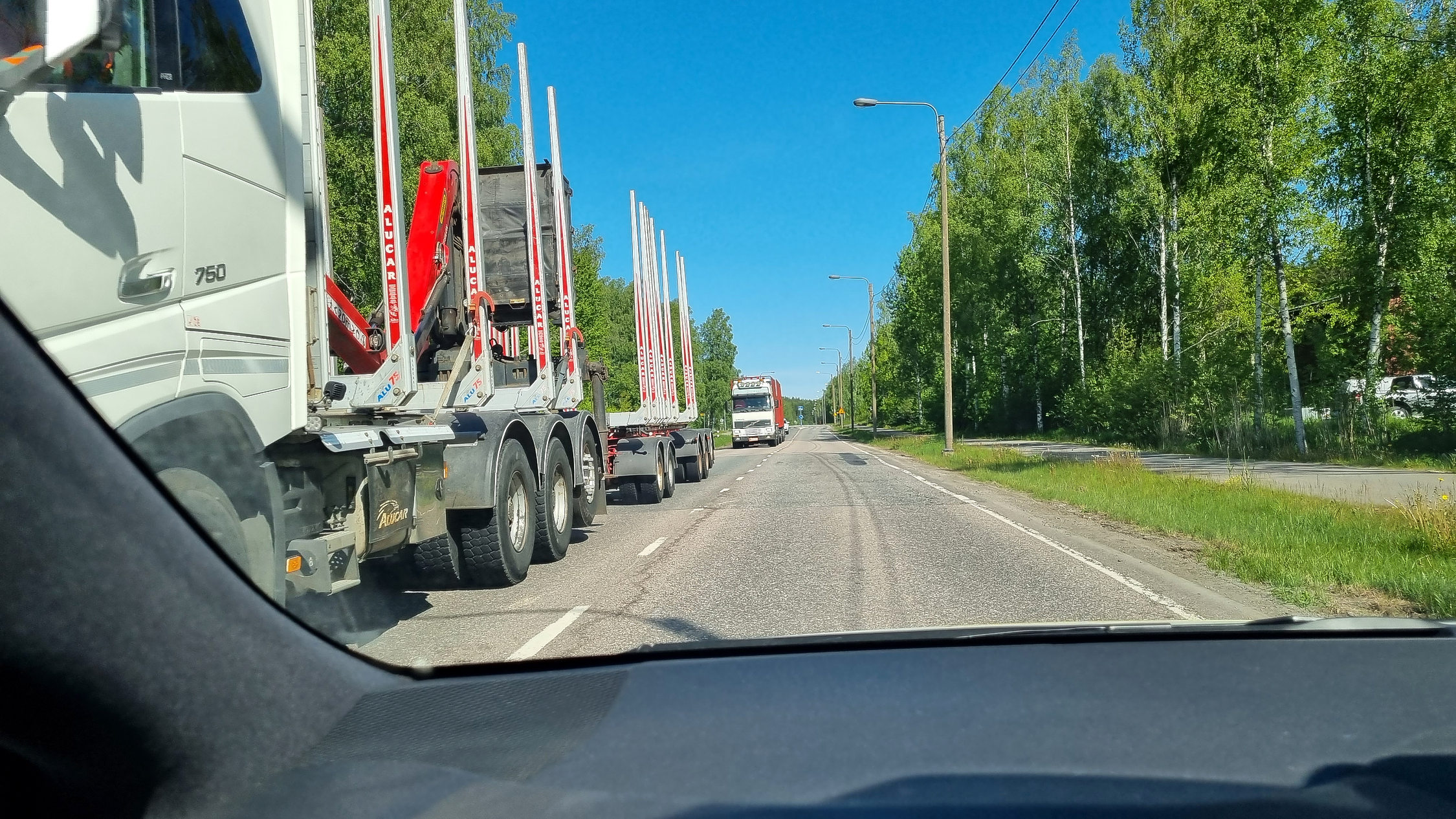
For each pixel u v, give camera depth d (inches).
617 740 89.7
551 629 251.6
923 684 105.1
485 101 1148.5
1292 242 1079.0
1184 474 770.8
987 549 407.5
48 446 93.5
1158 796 75.8
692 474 910.4
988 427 2401.6
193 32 166.2
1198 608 270.7
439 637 242.7
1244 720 92.9
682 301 1040.8
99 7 108.2
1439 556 338.6
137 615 94.6
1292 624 133.0
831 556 387.5
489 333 370.3
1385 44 1034.1
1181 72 1359.5
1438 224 956.0
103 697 92.0
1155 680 105.7
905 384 3366.1
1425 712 95.5
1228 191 1079.6
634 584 328.8
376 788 81.1
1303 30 1029.8
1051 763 81.9
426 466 273.9
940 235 2316.7
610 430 619.8
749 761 83.0
